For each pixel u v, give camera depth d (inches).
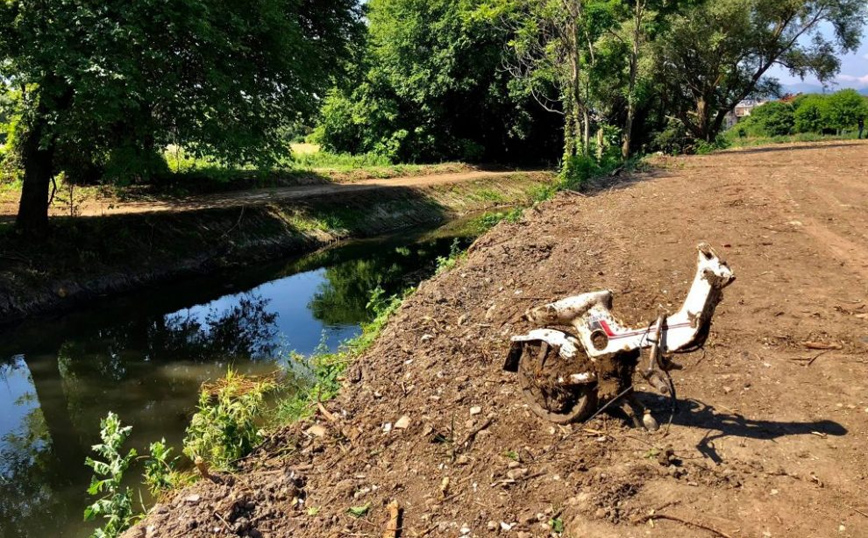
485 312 278.8
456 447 183.6
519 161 1561.3
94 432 309.1
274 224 740.0
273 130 641.6
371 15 1449.3
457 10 1304.1
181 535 163.0
